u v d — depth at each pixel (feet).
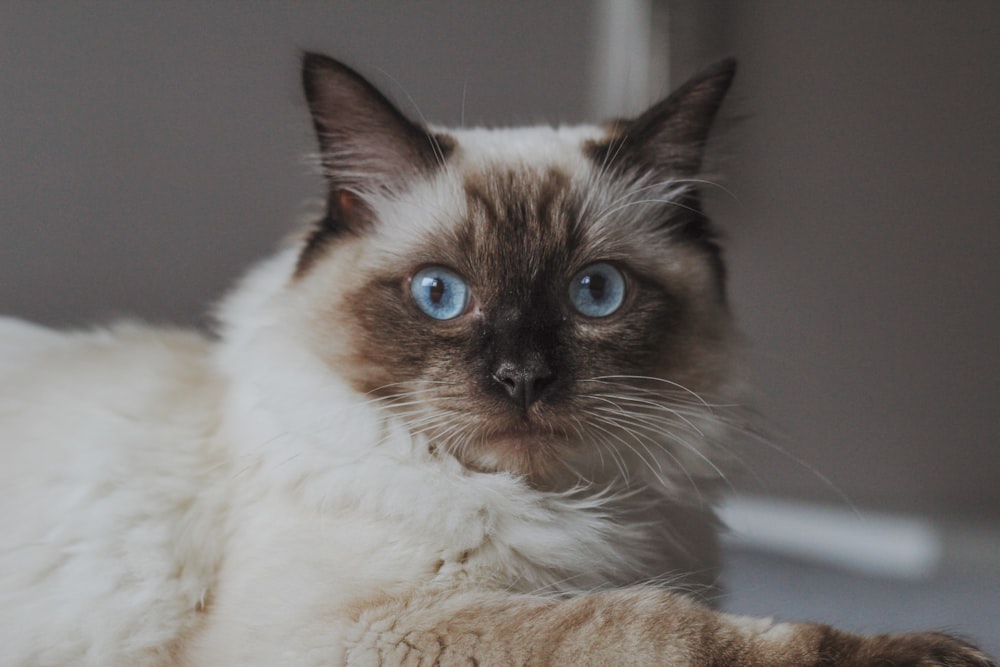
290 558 1.19
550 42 2.21
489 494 1.22
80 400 1.37
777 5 2.21
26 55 2.01
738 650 1.07
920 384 2.35
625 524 1.30
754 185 2.26
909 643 1.07
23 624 1.27
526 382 1.22
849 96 2.27
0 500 1.32
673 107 1.39
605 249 1.30
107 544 1.29
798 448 2.30
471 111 2.19
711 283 1.38
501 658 1.08
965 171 2.29
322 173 1.36
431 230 1.30
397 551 1.18
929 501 2.31
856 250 2.32
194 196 2.10
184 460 1.32
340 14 2.11
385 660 1.11
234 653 1.16
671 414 1.30
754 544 2.15
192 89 2.08
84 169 2.06
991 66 2.23
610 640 1.07
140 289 2.11
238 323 1.35
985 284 2.32
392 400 1.25
